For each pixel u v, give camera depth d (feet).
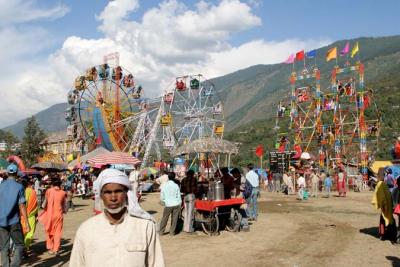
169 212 44.24
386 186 39.58
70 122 178.70
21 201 28.04
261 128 483.51
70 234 45.96
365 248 36.11
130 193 13.75
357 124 156.25
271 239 40.96
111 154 57.47
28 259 33.91
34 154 204.33
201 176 62.80
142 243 11.03
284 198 93.61
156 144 175.11
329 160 158.40
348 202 81.10
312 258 32.53
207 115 167.02
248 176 55.31
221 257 33.32
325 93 176.76
